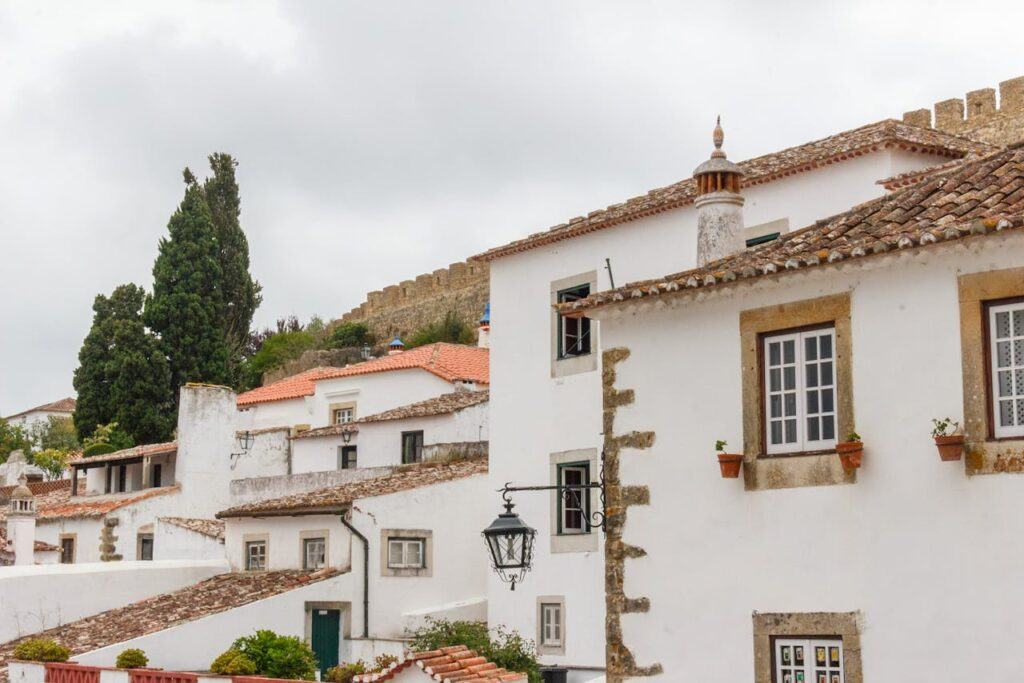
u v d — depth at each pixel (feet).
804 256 45.80
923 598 43.27
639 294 50.26
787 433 47.67
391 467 109.09
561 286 86.07
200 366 200.85
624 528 51.44
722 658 48.01
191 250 203.82
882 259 44.65
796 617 46.21
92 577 99.91
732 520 48.39
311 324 266.77
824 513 45.96
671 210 79.05
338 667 81.35
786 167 72.38
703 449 49.60
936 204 47.78
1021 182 47.16
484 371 139.85
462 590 96.17
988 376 42.83
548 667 79.20
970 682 41.93
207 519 122.21
